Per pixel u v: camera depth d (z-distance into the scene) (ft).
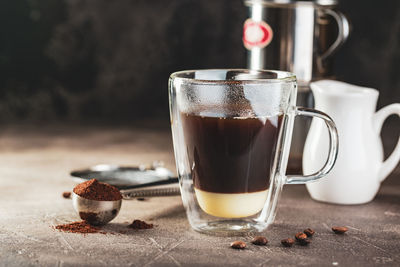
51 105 3.95
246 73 2.04
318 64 2.44
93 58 3.93
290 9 2.39
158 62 3.92
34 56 3.91
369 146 2.18
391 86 3.74
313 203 2.22
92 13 3.89
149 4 3.88
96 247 1.84
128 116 3.96
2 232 1.95
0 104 3.92
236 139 1.85
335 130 1.94
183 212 2.13
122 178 2.40
